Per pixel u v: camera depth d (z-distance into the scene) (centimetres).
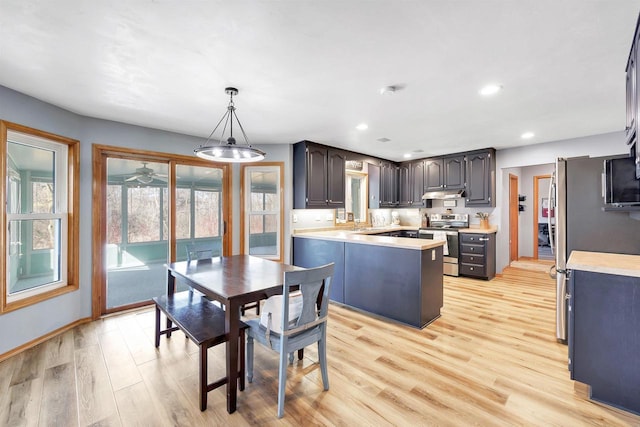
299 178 448
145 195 383
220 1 143
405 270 313
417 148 499
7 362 236
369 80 233
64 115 297
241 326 202
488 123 350
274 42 180
